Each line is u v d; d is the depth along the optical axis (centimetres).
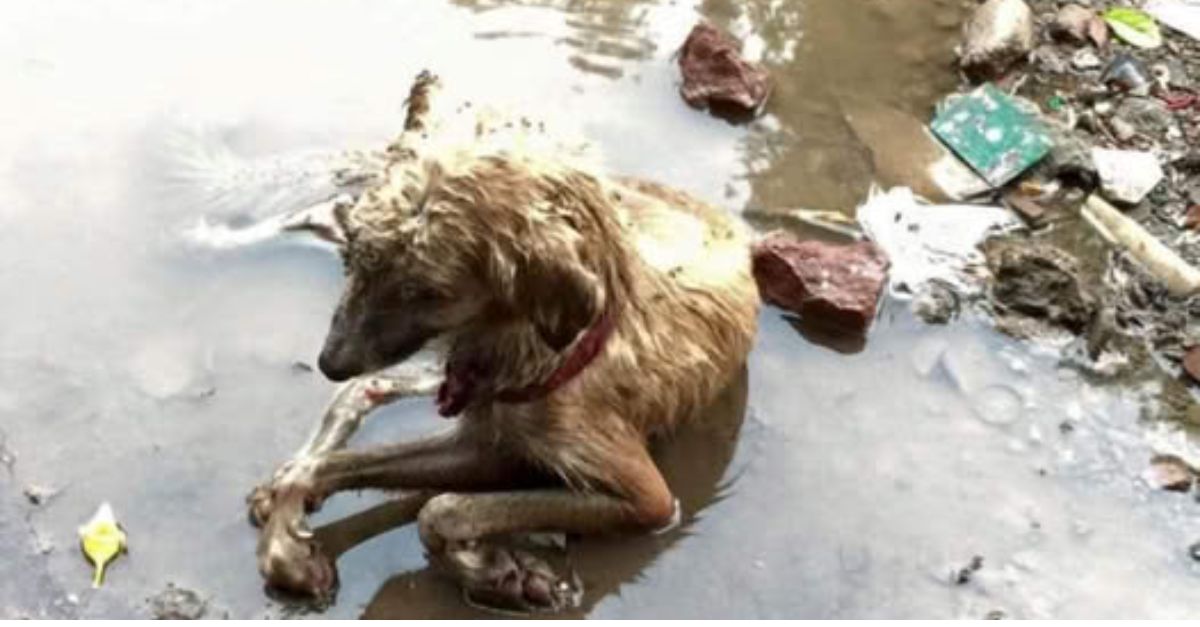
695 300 196
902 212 224
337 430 201
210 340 210
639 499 193
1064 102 238
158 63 237
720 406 207
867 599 194
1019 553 198
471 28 243
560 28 243
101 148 227
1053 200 226
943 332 214
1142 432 206
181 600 190
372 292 175
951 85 240
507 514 192
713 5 248
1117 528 200
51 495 197
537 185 173
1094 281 218
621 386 191
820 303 212
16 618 189
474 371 186
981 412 208
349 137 229
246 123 230
